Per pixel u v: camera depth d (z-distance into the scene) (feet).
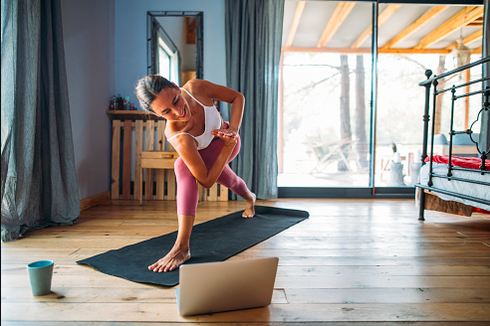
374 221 8.82
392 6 13.02
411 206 10.93
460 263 5.75
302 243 6.86
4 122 6.69
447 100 13.43
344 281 4.97
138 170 12.01
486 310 4.11
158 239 6.93
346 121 13.33
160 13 12.47
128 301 4.31
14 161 6.98
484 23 12.17
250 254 6.19
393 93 13.32
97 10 11.02
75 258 5.87
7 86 6.71
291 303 4.29
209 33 12.55
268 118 12.14
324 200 12.10
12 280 4.93
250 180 12.18
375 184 13.33
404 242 6.95
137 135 12.03
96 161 11.15
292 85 13.35
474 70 13.34
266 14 12.14
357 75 13.20
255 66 12.19
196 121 5.68
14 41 6.77
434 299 4.40
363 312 4.05
